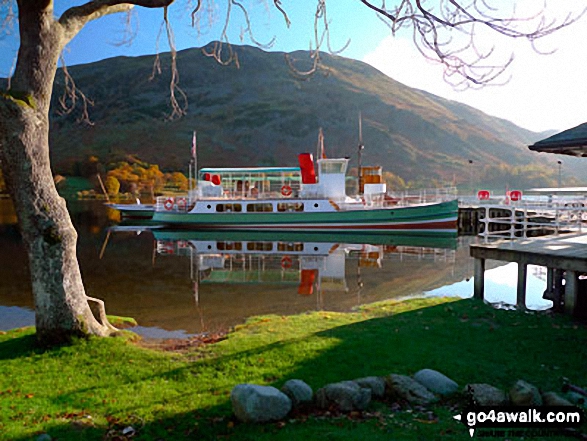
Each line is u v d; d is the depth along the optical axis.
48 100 8.26
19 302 15.05
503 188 130.12
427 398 5.93
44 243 8.30
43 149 8.23
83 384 6.68
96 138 158.00
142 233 39.75
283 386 5.91
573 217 24.98
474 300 13.24
